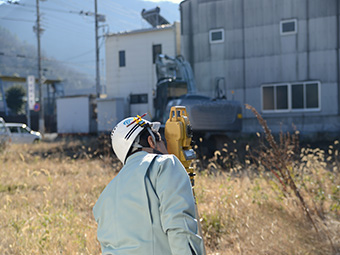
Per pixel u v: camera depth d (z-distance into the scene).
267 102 21.72
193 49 23.23
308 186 6.34
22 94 69.81
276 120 21.47
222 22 22.62
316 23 20.92
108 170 10.09
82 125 32.50
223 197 5.90
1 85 47.25
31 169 11.13
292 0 21.28
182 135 2.19
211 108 14.85
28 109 34.25
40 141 23.36
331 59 20.62
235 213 5.48
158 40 30.61
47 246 4.56
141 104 31.22
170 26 30.09
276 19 21.62
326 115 20.56
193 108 14.53
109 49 32.44
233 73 22.42
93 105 32.91
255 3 22.02
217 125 14.93
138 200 1.88
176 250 1.75
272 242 4.57
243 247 4.54
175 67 19.83
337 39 20.56
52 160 13.01
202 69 23.03
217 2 22.75
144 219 1.87
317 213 5.27
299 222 5.12
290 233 4.79
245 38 22.22
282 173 5.50
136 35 31.42
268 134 5.55
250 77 22.09
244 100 22.19
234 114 15.34
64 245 4.62
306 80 21.02
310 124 20.80
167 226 1.77
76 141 20.02
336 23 20.58
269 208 5.69
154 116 17.34
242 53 22.28
